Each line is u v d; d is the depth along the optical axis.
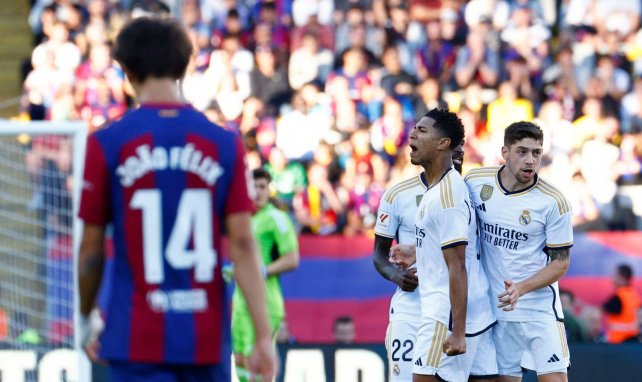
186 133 12.55
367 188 42.28
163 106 12.67
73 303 27.45
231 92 45.75
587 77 46.16
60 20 47.84
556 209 22.34
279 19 48.28
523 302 22.84
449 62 46.69
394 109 43.88
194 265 12.43
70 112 45.47
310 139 43.50
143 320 12.29
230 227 12.65
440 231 20.59
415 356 21.50
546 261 22.73
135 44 12.69
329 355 31.95
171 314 12.33
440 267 21.05
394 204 23.75
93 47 46.31
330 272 36.03
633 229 42.09
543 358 22.88
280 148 43.50
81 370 25.80
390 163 43.25
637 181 43.44
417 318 22.98
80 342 13.12
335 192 42.25
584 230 42.19
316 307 35.84
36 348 27.30
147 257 12.38
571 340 34.25
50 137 27.55
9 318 27.30
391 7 47.62
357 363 31.89
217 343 12.47
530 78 46.31
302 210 41.97
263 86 46.12
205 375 12.56
